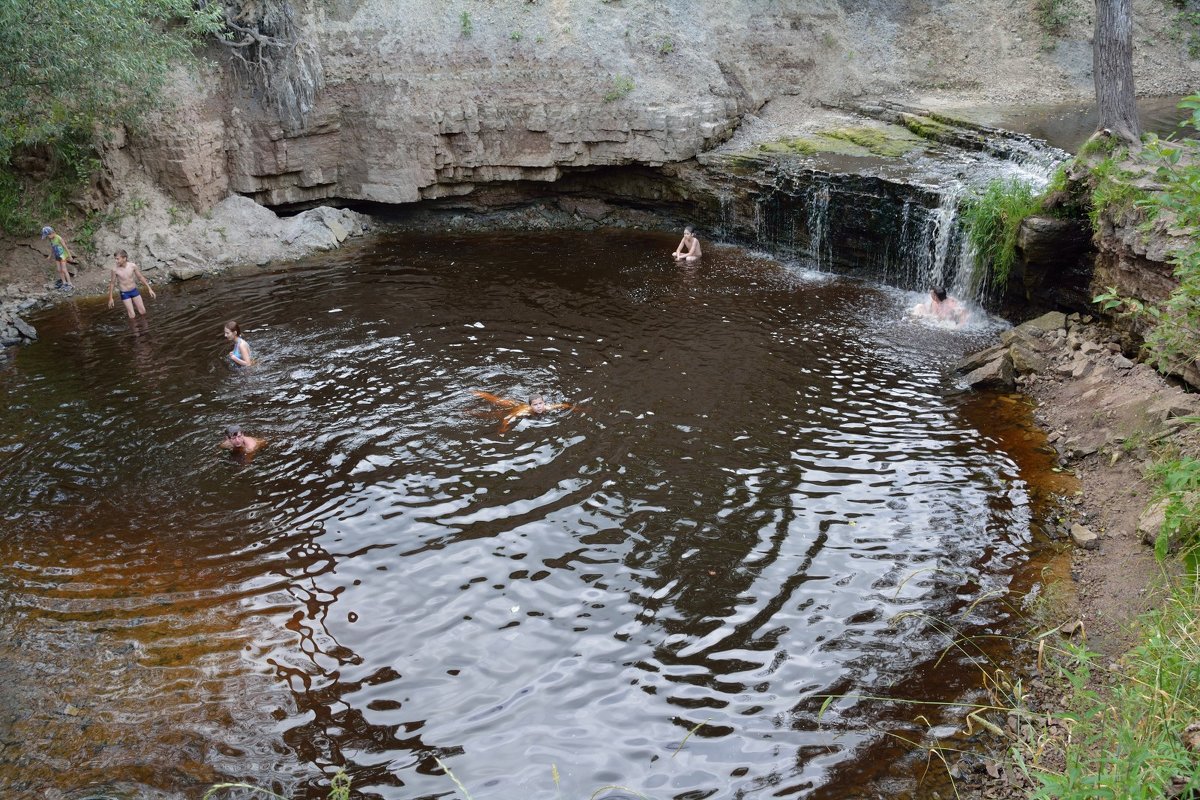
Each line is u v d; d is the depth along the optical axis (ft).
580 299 56.54
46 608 28.50
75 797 21.29
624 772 21.67
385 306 56.08
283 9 67.62
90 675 25.50
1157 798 15.99
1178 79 77.25
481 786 21.34
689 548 30.94
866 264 60.49
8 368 48.44
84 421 41.65
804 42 79.15
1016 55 79.61
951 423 39.55
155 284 62.18
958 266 53.72
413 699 24.35
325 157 71.20
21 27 51.83
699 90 72.69
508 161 72.18
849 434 38.73
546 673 25.23
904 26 81.25
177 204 66.90
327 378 45.39
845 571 29.53
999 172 58.34
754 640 26.43
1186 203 23.36
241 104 68.44
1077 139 61.67
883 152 65.67
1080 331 44.60
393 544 31.63
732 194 67.46
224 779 21.83
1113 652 24.52
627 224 74.33
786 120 75.87
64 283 60.70
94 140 63.57
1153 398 35.19
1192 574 24.97
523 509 33.47
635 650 26.11
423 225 74.59
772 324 51.67
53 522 33.58
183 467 37.24
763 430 39.14
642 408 41.32
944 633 26.55
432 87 70.74
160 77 61.72
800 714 23.53
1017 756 20.57
